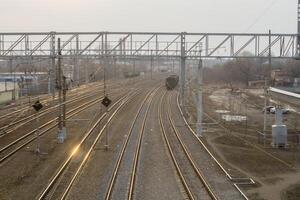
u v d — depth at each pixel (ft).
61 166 123.65
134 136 178.91
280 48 173.06
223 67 609.42
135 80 556.92
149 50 178.19
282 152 159.94
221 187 107.04
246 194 102.32
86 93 352.28
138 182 108.68
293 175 124.47
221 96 413.80
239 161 139.74
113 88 418.92
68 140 165.48
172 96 372.99
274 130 169.07
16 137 165.68
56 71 194.70
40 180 109.81
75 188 102.99
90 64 452.76
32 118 214.07
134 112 260.62
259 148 165.58
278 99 372.17
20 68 396.78
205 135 189.67
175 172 120.06
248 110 305.12
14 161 129.49
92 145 155.22
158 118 237.86
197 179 113.39
